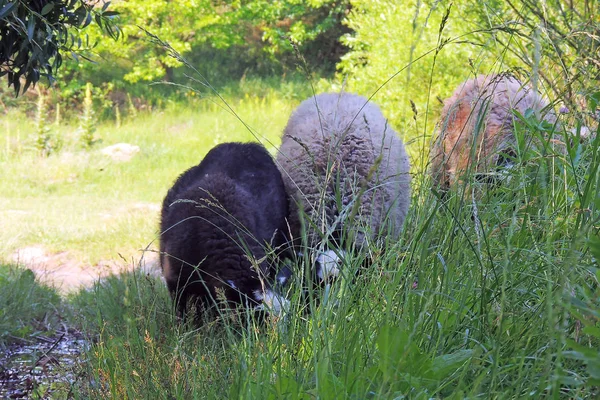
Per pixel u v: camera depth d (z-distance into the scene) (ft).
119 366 11.28
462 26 23.40
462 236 10.07
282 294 13.37
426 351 9.18
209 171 17.16
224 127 59.41
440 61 31.68
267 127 59.16
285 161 18.38
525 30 15.93
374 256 11.57
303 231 10.09
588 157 10.77
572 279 8.22
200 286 14.73
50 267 29.66
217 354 11.61
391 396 8.04
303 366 9.29
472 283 9.59
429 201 10.77
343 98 19.33
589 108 11.41
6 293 20.57
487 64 22.38
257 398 8.75
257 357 9.36
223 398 9.59
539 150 11.32
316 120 18.12
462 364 8.75
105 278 24.72
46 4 14.34
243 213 15.14
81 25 16.25
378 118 18.72
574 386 8.52
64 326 19.35
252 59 76.69
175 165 50.52
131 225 35.14
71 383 12.52
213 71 74.13
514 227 10.04
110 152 51.11
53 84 15.55
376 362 9.00
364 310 9.81
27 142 53.57
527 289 9.37
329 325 9.73
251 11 68.85
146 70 66.08
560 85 13.83
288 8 70.74
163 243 16.15
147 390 10.31
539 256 9.46
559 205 10.29
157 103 67.10
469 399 7.55
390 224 11.82
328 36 76.28
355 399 8.54
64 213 38.27
